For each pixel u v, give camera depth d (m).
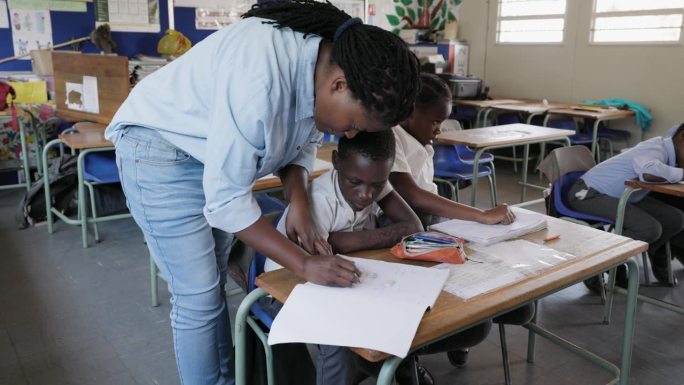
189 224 1.30
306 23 1.07
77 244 3.44
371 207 1.54
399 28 6.92
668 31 5.35
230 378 1.56
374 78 0.97
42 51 4.47
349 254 1.35
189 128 1.18
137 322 2.46
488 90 6.55
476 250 1.35
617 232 2.55
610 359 2.18
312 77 1.07
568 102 6.22
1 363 2.13
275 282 1.16
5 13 4.45
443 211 1.59
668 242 2.82
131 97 1.28
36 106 4.29
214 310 1.40
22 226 3.71
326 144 3.09
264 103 1.02
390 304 1.03
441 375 2.04
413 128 1.87
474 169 3.58
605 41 5.82
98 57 3.56
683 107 5.34
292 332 0.95
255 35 1.07
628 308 1.52
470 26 7.03
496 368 2.10
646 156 2.51
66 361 2.14
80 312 2.55
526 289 1.13
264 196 1.89
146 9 4.96
